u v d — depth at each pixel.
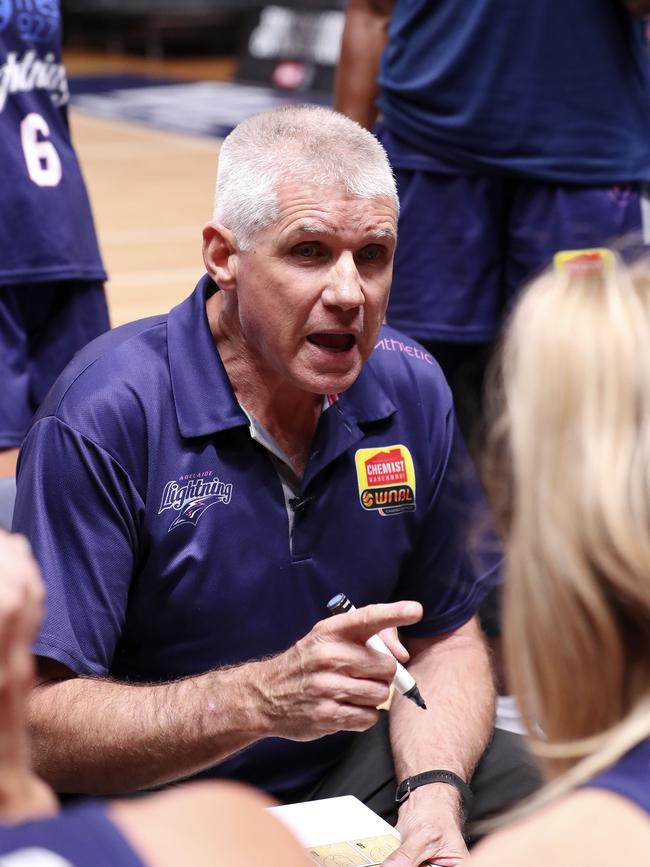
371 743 5.15
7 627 2.13
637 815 2.29
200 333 4.64
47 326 6.95
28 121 6.73
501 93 7.10
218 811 2.15
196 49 32.81
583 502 2.46
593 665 2.52
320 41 26.61
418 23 7.23
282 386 4.58
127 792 4.52
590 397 2.51
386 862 4.36
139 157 20.34
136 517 4.57
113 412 4.53
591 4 7.05
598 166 7.20
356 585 4.88
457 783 4.82
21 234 6.66
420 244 7.37
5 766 2.19
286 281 4.32
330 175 4.28
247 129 4.43
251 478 4.65
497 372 2.80
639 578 2.43
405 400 4.96
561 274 2.68
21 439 6.68
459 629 5.26
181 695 4.32
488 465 2.80
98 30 33.69
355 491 4.83
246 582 4.68
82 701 4.39
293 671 4.11
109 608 4.52
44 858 1.97
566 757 2.56
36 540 4.48
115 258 14.77
